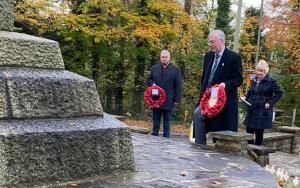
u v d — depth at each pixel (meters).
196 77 22.69
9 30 4.41
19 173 3.56
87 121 4.21
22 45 4.07
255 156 7.53
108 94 21.97
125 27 18.30
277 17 18.86
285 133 14.59
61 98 4.08
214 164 5.48
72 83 4.20
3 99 3.70
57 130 3.83
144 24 18.25
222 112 7.03
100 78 21.27
